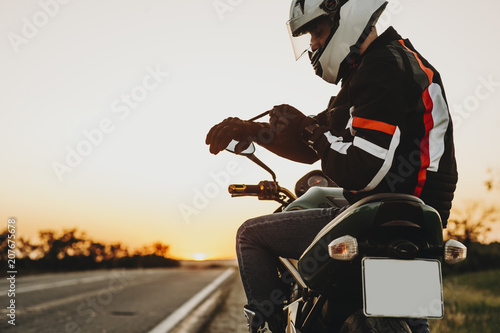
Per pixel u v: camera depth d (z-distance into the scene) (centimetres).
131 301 994
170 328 644
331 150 197
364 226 184
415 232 185
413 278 180
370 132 187
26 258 3256
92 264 4100
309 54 240
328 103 261
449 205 207
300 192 267
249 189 275
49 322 689
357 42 217
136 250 5362
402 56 199
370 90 193
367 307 178
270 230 229
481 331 591
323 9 220
